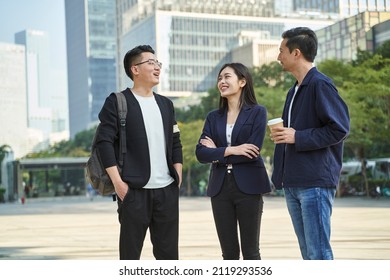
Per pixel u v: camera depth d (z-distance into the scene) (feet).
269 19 442.91
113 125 19.69
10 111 603.67
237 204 20.56
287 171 18.76
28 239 51.70
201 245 42.22
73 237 52.60
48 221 79.77
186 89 451.12
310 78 18.76
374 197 139.33
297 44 18.89
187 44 453.58
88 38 653.30
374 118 140.05
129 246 19.71
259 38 442.50
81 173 217.15
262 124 20.68
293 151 18.65
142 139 19.80
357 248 37.73
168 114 20.43
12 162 215.92
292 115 19.07
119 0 529.04
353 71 141.38
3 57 600.39
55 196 213.87
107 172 19.42
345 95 134.82
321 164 18.37
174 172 20.21
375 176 155.02
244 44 434.30
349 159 160.45
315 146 18.01
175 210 20.25
